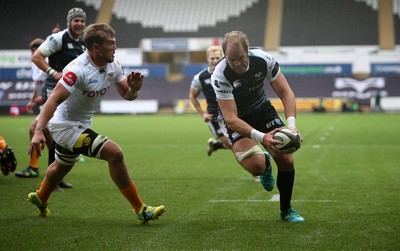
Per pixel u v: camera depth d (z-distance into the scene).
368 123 96.88
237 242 20.34
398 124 93.88
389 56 145.25
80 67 22.41
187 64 148.25
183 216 25.27
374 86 140.38
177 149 58.03
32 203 25.95
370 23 155.62
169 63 167.25
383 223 23.20
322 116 122.69
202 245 19.98
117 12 166.00
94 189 33.09
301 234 21.41
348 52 148.00
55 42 32.09
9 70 143.12
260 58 22.81
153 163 46.59
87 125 23.83
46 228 22.92
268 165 23.72
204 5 166.62
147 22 164.38
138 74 22.66
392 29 153.88
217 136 38.00
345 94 141.12
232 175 39.41
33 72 41.12
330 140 65.88
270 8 163.38
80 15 32.03
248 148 23.33
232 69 22.50
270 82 23.58
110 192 31.98
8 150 32.31
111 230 22.52
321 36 154.62
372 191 31.81
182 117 125.56
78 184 35.06
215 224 23.47
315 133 75.75
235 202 28.80
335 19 157.62
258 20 161.62
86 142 23.08
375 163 45.03
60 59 32.50
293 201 28.80
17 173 38.00
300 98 142.00
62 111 23.36
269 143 21.69
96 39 22.14
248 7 164.12
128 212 26.30
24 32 161.12
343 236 21.00
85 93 22.78
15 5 165.88
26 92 142.38
